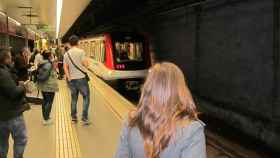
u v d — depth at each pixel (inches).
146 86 74.7
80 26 1448.1
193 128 69.2
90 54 860.0
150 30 780.0
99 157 227.9
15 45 715.4
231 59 466.6
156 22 749.9
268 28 378.3
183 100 72.3
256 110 412.2
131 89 633.6
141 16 705.6
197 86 576.7
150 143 70.4
